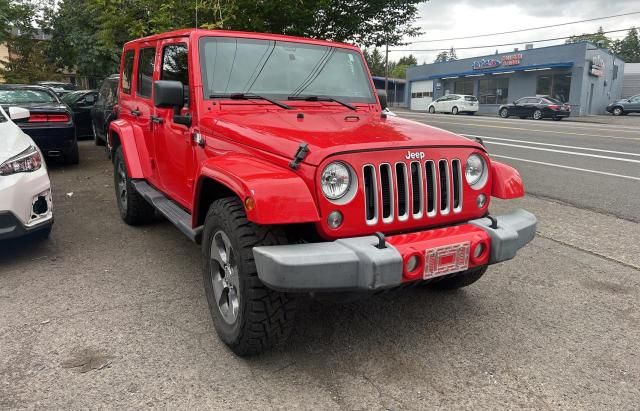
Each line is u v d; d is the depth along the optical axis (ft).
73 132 31.73
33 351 10.77
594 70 113.80
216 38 13.52
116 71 73.87
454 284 13.48
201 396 9.32
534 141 50.67
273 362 10.48
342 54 15.14
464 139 11.23
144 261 16.25
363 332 11.82
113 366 10.24
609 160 37.76
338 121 11.96
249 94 13.06
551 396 9.48
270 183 9.09
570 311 13.03
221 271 10.99
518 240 10.75
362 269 8.91
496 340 11.51
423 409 9.07
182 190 14.11
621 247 18.07
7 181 14.71
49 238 18.58
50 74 87.86
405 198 10.12
